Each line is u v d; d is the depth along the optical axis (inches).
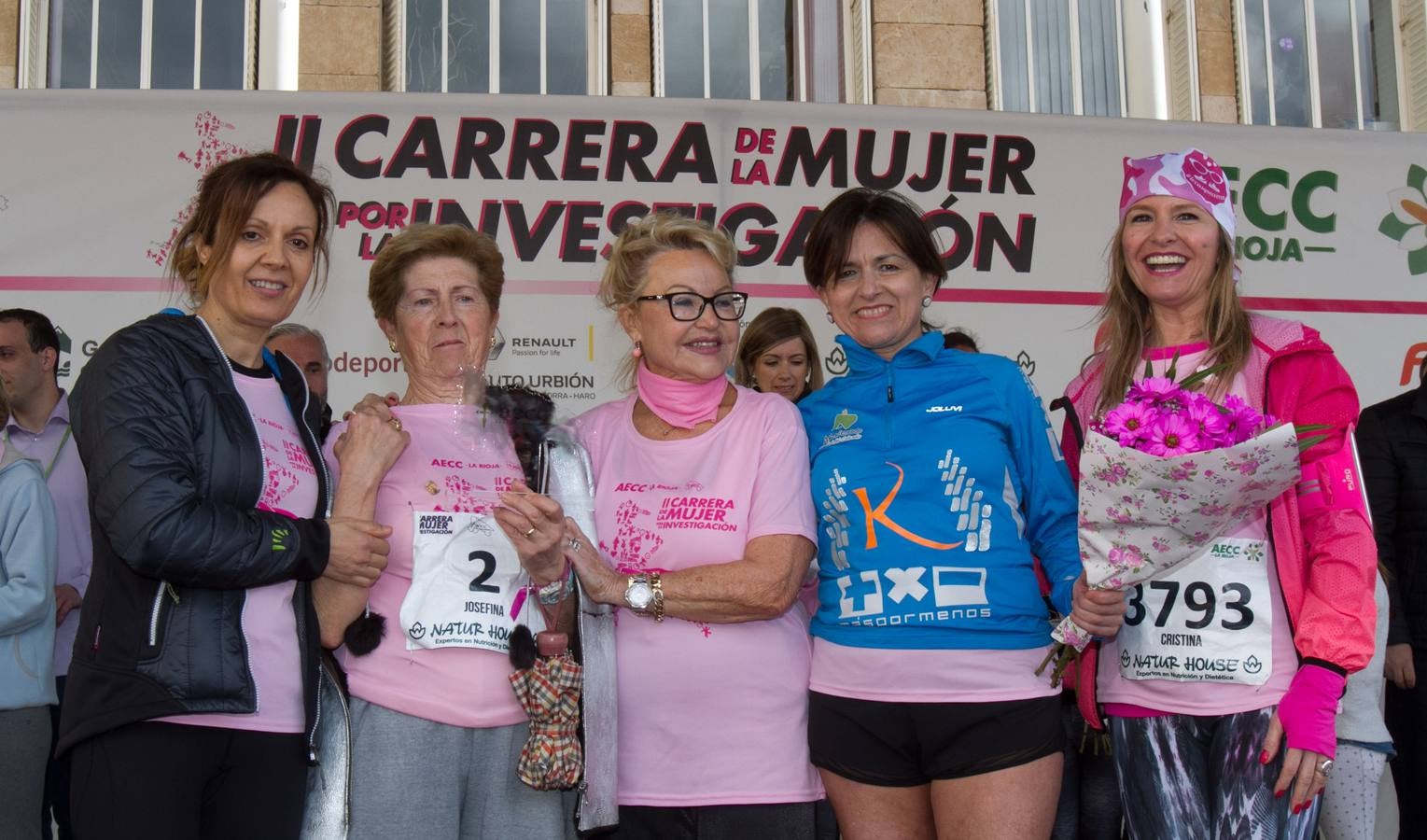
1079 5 231.5
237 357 93.0
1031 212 189.9
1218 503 81.1
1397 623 151.0
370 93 181.9
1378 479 156.4
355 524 87.6
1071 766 134.0
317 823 88.2
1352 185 194.7
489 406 98.2
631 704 98.1
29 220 173.9
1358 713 131.3
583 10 224.1
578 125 184.7
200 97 178.9
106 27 212.8
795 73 226.5
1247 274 192.4
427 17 220.1
